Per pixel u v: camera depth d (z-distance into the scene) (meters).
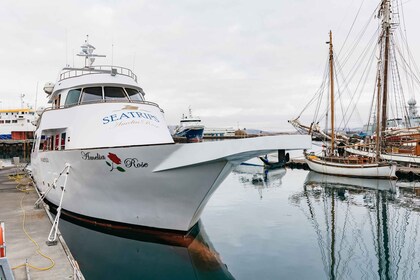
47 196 13.29
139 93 12.65
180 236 9.38
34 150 16.91
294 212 15.31
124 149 8.95
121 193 9.62
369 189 22.12
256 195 19.80
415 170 26.77
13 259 6.86
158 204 9.27
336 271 8.52
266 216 14.47
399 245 10.73
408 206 16.83
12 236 8.29
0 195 14.09
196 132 47.53
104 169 9.46
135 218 9.70
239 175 30.14
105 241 10.19
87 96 11.58
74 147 10.53
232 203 17.31
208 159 7.92
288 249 10.16
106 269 8.45
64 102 12.01
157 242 9.55
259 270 8.52
